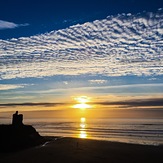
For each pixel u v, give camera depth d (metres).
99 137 81.75
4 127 51.22
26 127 56.88
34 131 58.22
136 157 39.78
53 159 37.88
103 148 47.62
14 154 42.00
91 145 51.12
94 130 115.06
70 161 36.59
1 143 46.09
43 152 43.09
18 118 55.56
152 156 40.72
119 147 49.03
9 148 45.41
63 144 52.31
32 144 50.84
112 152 43.53
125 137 81.75
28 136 52.75
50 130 117.94
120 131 106.88
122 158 39.00
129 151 44.69
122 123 185.88
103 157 39.41
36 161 36.66
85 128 131.62
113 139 75.69
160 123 178.38
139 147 49.47
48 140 58.66
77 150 44.88
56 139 60.91
